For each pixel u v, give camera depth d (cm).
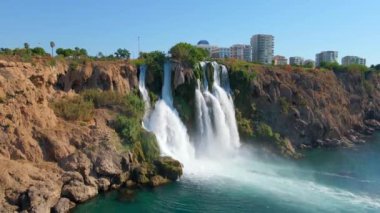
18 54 6569
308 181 6222
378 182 6250
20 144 4991
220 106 7925
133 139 6050
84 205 4834
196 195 5312
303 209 4925
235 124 8181
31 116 5381
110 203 4938
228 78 8769
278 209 4916
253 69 9431
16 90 5297
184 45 8306
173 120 7238
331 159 7944
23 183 4503
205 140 7625
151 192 5353
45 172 4862
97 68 7038
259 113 8850
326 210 4906
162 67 7788
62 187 4828
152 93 7500
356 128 10962
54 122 5694
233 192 5475
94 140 5619
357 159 8006
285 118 9081
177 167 5919
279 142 8269
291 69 10619
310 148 8950
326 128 9625
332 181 6262
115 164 5428
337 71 12350
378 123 11625
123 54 9375
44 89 6169
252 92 8900
